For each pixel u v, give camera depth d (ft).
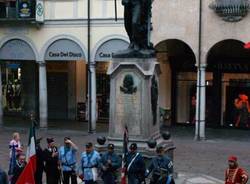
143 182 49.29
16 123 119.85
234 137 102.68
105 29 104.42
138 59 55.57
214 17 97.76
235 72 112.98
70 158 54.39
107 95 124.36
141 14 55.98
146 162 53.62
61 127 114.42
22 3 106.93
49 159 54.29
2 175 42.75
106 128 114.11
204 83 99.25
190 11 98.99
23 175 46.73
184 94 117.39
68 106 127.44
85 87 125.90
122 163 50.42
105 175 51.06
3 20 108.37
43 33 108.47
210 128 114.32
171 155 58.29
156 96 57.41
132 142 55.11
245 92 112.88
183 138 100.78
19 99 131.03
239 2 95.04
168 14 100.22
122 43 103.81
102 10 104.27
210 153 85.40
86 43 106.11
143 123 55.42
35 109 129.49
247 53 111.04
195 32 99.14
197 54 99.14
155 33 100.99
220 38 97.76
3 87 132.26
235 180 46.29
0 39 111.14
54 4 107.34
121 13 103.30
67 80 127.13
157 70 57.98
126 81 55.62
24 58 110.22
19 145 56.24
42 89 109.29
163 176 45.19
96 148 55.88
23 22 108.37
